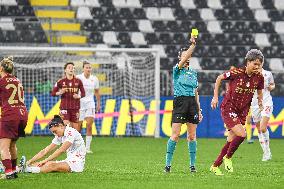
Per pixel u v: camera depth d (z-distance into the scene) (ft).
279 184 102.22
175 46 323.78
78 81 173.17
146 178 109.50
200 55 318.86
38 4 333.42
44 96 250.16
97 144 212.84
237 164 144.97
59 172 116.57
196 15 338.34
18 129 107.04
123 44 323.16
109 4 339.16
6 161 106.01
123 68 271.28
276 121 248.73
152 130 250.78
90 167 134.41
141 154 174.09
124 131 251.39
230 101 114.83
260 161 155.02
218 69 312.71
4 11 326.85
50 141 222.69
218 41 326.03
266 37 331.36
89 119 182.70
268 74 163.94
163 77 269.03
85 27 328.08
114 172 120.78
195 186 98.07
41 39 308.81
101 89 264.72
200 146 206.28
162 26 332.80
